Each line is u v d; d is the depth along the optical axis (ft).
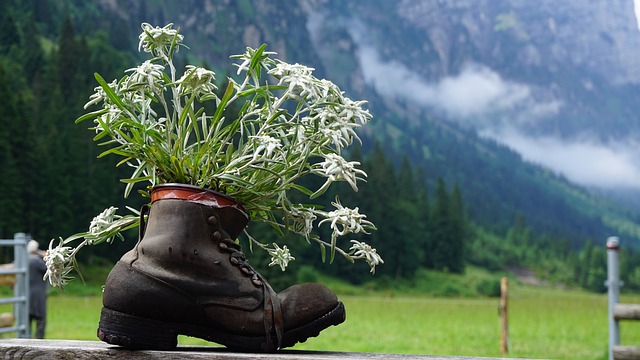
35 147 264.72
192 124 5.53
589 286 579.48
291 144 5.62
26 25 527.40
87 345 5.48
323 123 5.19
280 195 5.74
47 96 373.20
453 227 466.70
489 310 151.84
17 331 26.99
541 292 521.24
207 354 4.82
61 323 73.72
